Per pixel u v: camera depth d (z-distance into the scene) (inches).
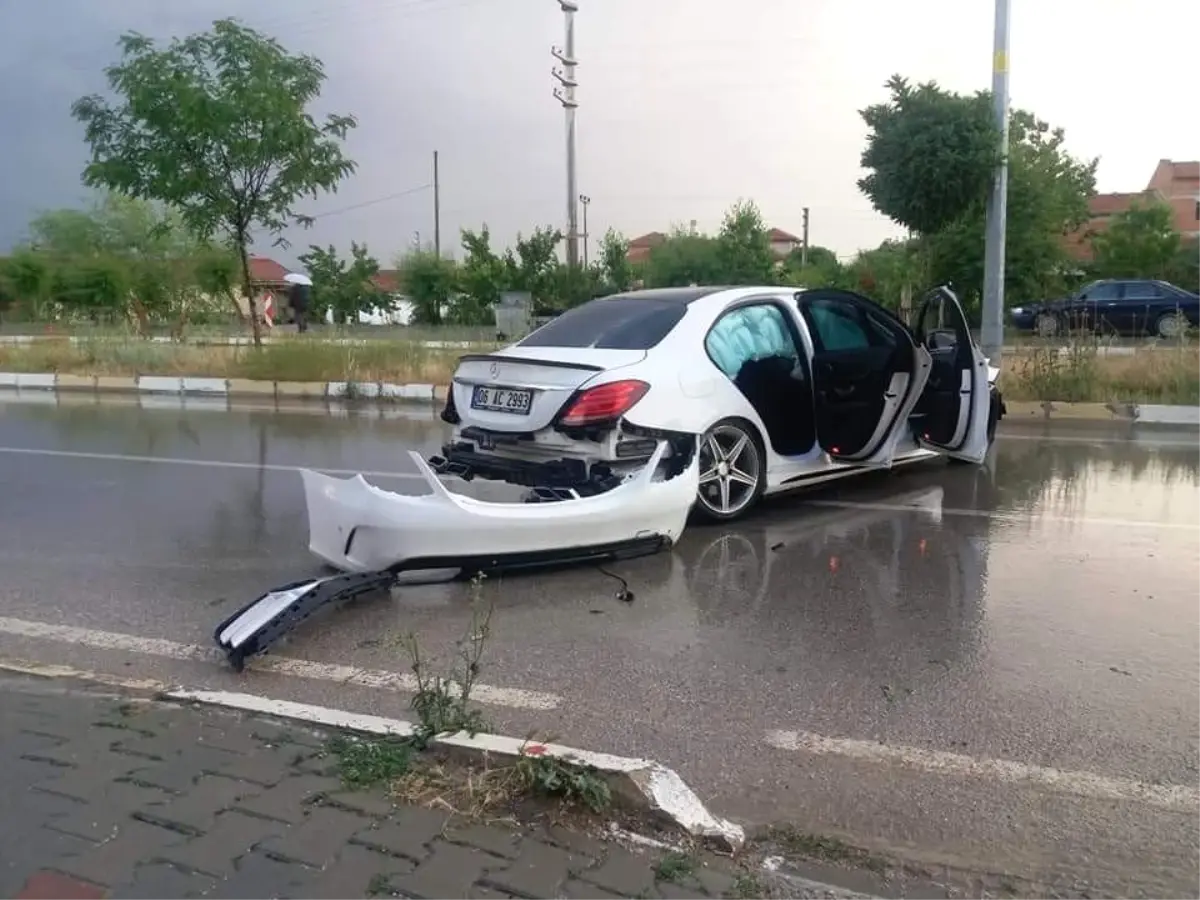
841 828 116.3
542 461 235.9
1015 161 741.3
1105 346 510.0
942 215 497.4
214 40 612.4
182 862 104.5
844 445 279.1
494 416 240.8
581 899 99.5
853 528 255.3
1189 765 131.0
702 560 226.8
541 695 153.3
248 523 266.4
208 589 209.6
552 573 216.5
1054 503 282.4
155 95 601.0
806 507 278.4
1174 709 147.6
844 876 106.2
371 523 195.8
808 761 132.3
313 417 487.5
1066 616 188.4
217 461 360.5
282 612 173.2
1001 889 104.7
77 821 111.9
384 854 106.0
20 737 132.4
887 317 282.2
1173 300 829.8
